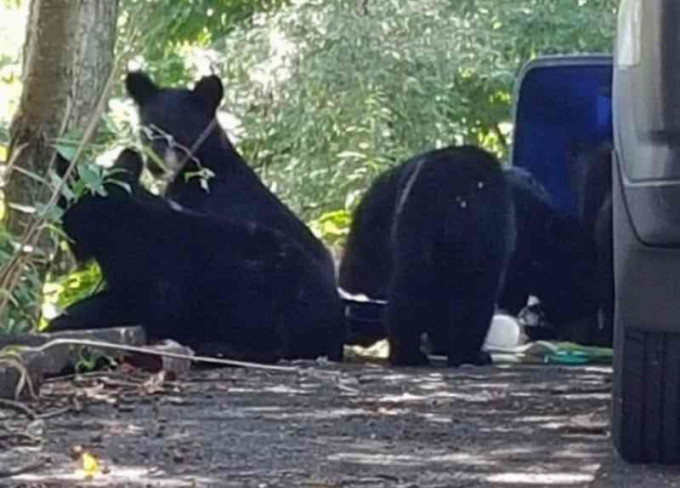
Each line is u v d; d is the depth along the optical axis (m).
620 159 5.16
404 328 9.75
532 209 11.11
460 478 5.21
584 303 11.12
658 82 4.86
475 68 18.66
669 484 5.19
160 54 19.59
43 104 10.05
